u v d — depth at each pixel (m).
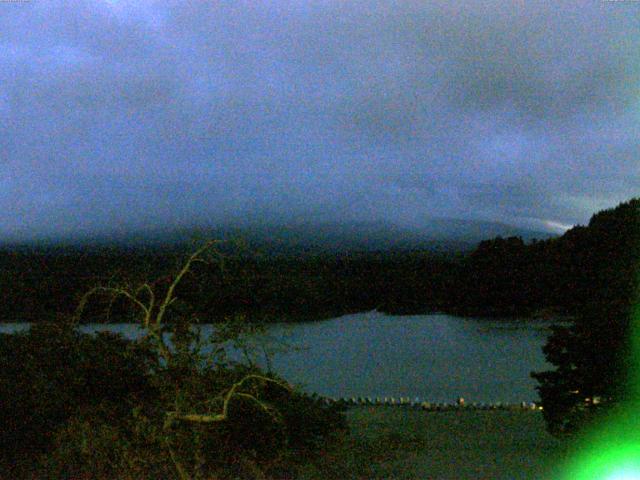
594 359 15.63
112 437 9.90
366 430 17.53
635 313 15.55
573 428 14.91
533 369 29.31
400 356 31.81
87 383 10.73
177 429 9.64
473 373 28.61
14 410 10.34
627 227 44.31
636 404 14.71
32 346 11.30
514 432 17.72
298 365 28.20
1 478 10.31
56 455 10.37
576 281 46.03
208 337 10.25
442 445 15.52
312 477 10.72
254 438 10.23
